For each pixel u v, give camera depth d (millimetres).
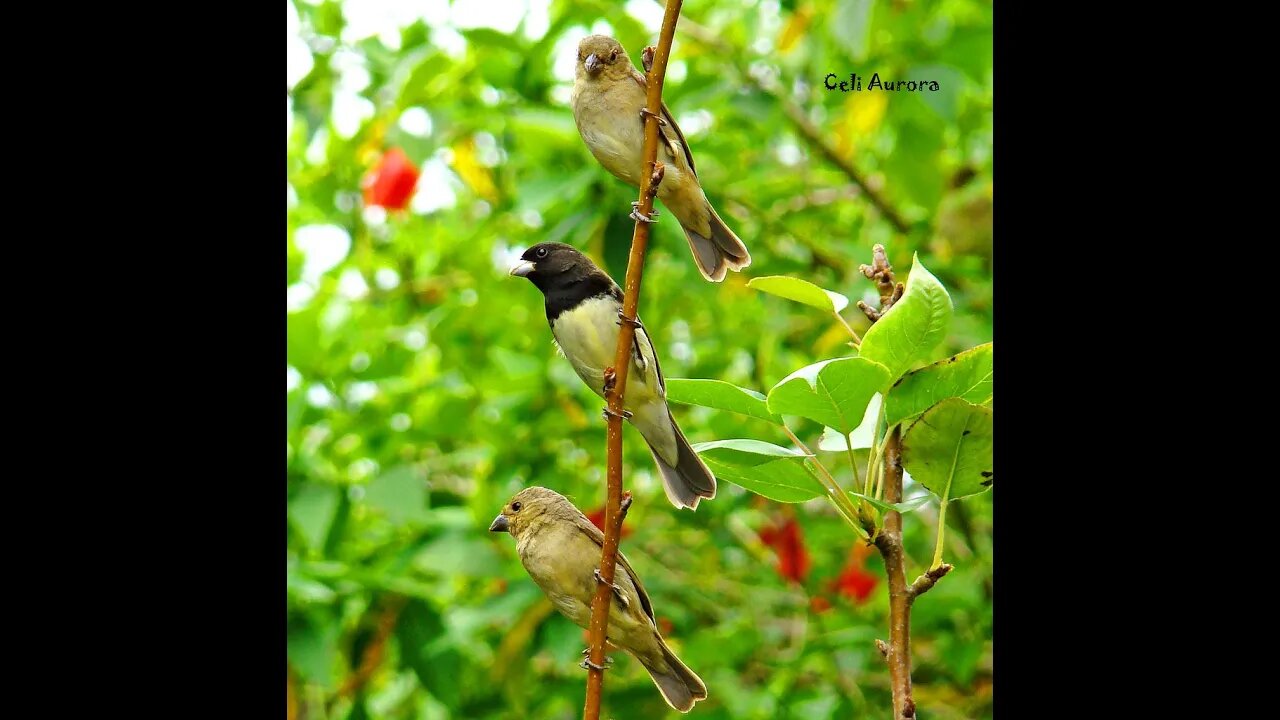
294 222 9047
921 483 3273
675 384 3492
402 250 9492
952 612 7957
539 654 7617
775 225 8414
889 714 7906
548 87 7754
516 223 8812
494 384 7980
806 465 3344
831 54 8453
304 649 6305
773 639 8430
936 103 7590
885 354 3297
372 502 6797
